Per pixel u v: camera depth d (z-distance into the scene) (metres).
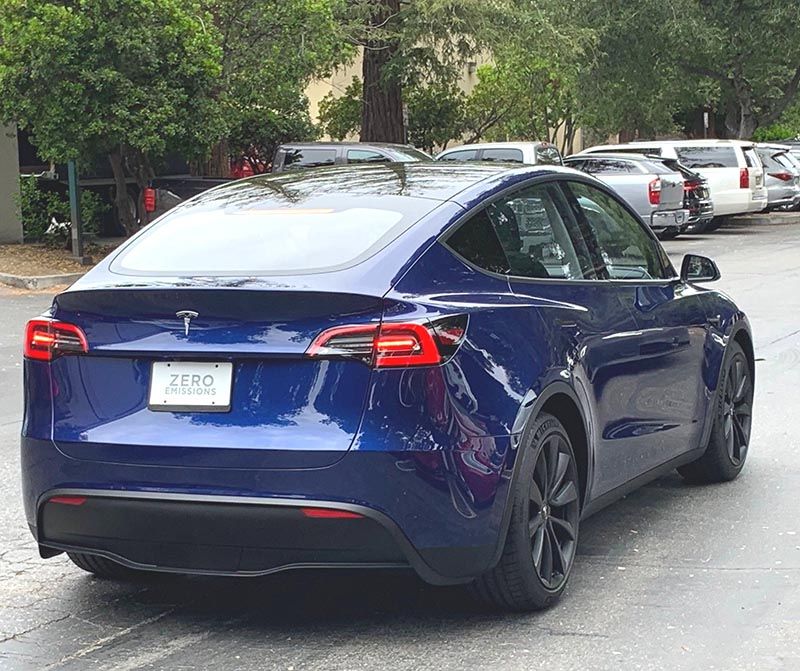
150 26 17.98
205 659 4.53
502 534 4.59
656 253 6.50
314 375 4.33
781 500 6.65
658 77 33.47
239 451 4.32
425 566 4.41
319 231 4.89
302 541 4.31
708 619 4.84
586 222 5.80
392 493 4.29
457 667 4.39
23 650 4.66
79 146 18.31
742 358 7.11
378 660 4.48
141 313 4.53
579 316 5.29
